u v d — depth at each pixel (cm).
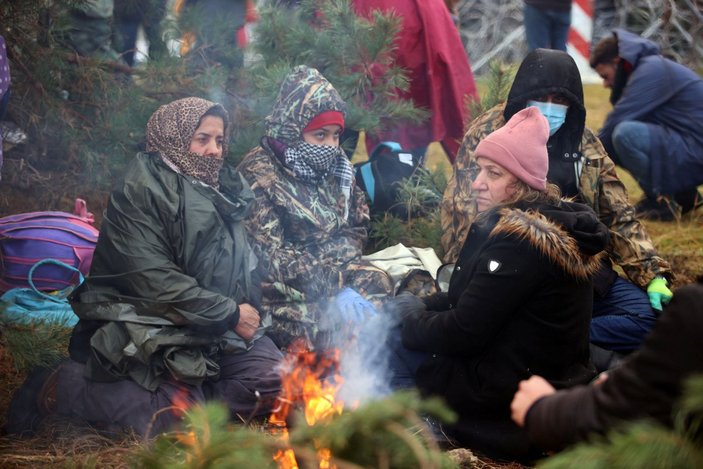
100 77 566
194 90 581
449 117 627
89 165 561
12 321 394
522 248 348
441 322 366
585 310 362
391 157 578
